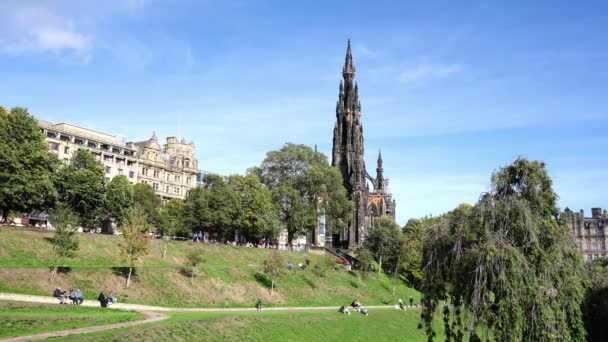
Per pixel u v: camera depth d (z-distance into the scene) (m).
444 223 49.03
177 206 164.12
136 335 52.50
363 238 188.50
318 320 84.81
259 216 146.12
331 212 164.75
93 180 118.12
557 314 41.94
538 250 43.38
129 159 198.12
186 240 135.00
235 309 89.19
